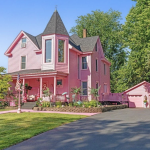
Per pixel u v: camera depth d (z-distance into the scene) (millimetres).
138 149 6273
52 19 23672
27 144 7164
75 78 24328
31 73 21781
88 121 12133
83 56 25594
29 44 25203
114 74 42344
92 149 6355
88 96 24578
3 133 8867
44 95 20594
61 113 16562
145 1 24812
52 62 22062
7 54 26672
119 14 43906
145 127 9891
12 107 21078
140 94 27141
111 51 41875
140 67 28094
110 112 17531
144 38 24047
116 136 8062
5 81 21828
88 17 43062
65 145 6902
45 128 9859
